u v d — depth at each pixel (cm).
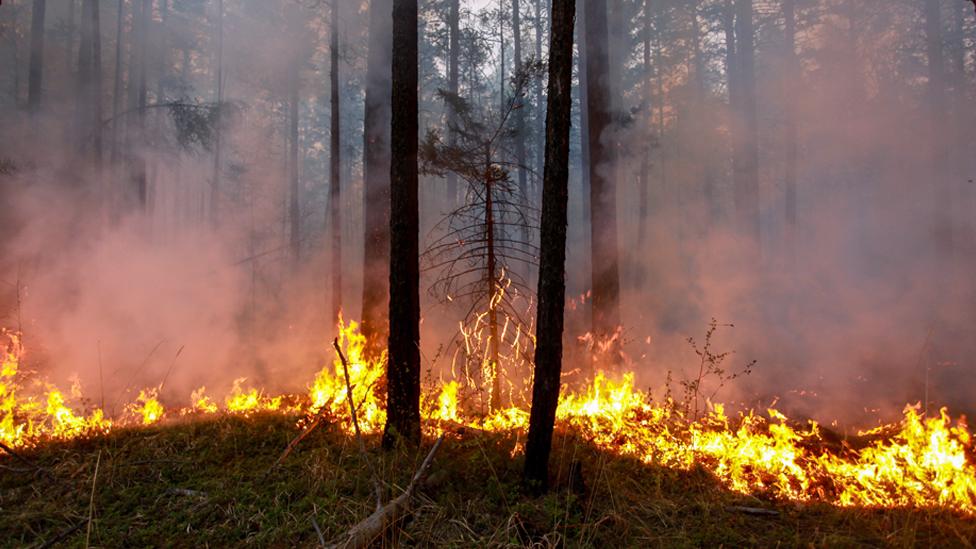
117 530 353
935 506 408
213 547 341
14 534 344
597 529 358
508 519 352
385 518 346
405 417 481
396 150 500
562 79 399
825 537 355
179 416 607
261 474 426
